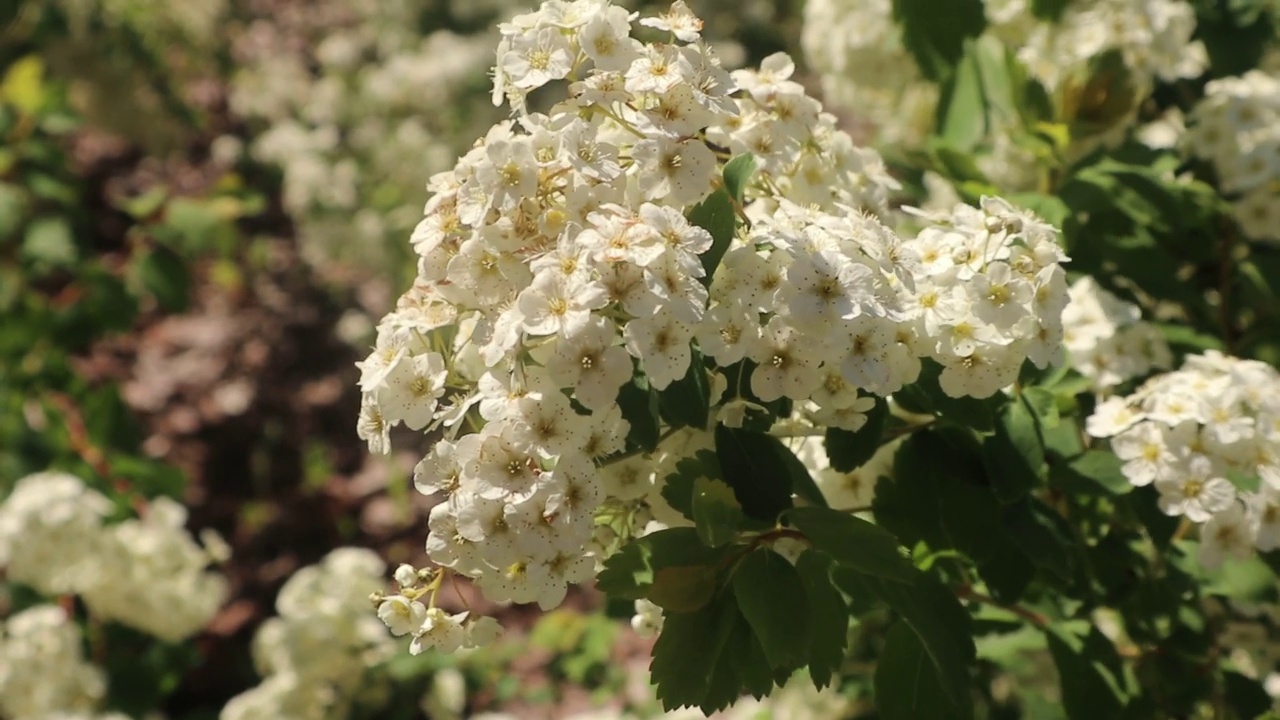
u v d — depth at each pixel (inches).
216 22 40.4
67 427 18.8
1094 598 10.7
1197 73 13.3
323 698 17.6
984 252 8.5
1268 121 12.1
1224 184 12.2
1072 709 10.2
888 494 9.2
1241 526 9.2
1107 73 11.9
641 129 8.2
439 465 8.0
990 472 9.0
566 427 7.7
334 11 43.4
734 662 8.0
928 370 8.8
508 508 7.6
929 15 12.4
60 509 16.3
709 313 7.9
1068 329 10.7
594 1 8.7
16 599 17.6
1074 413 10.5
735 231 8.2
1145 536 11.0
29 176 21.5
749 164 8.5
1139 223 12.2
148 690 17.7
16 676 16.3
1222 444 9.2
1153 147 12.6
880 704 8.9
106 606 17.1
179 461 28.6
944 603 8.5
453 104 35.8
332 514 27.9
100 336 23.4
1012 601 9.6
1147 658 11.0
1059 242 10.8
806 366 7.9
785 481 8.3
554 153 8.1
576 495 7.7
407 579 8.3
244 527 27.8
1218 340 12.1
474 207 8.1
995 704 13.0
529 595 8.1
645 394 7.9
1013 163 12.7
